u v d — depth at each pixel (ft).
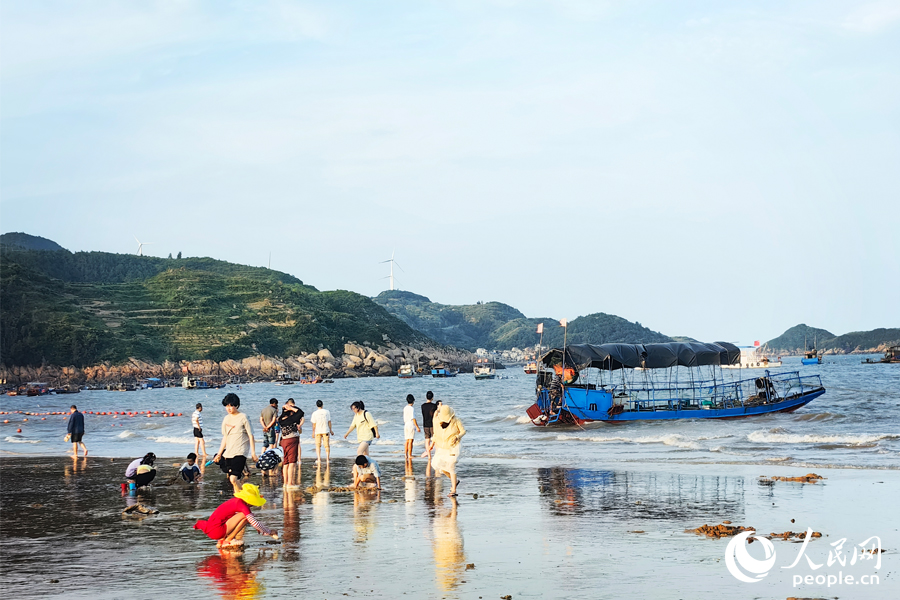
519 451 87.71
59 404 338.54
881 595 29.35
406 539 39.73
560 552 36.55
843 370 534.37
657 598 28.91
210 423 170.50
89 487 61.77
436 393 353.10
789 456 75.46
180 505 51.57
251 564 34.58
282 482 63.00
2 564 35.29
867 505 47.67
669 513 46.34
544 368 133.28
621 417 126.82
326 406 261.24
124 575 32.91
